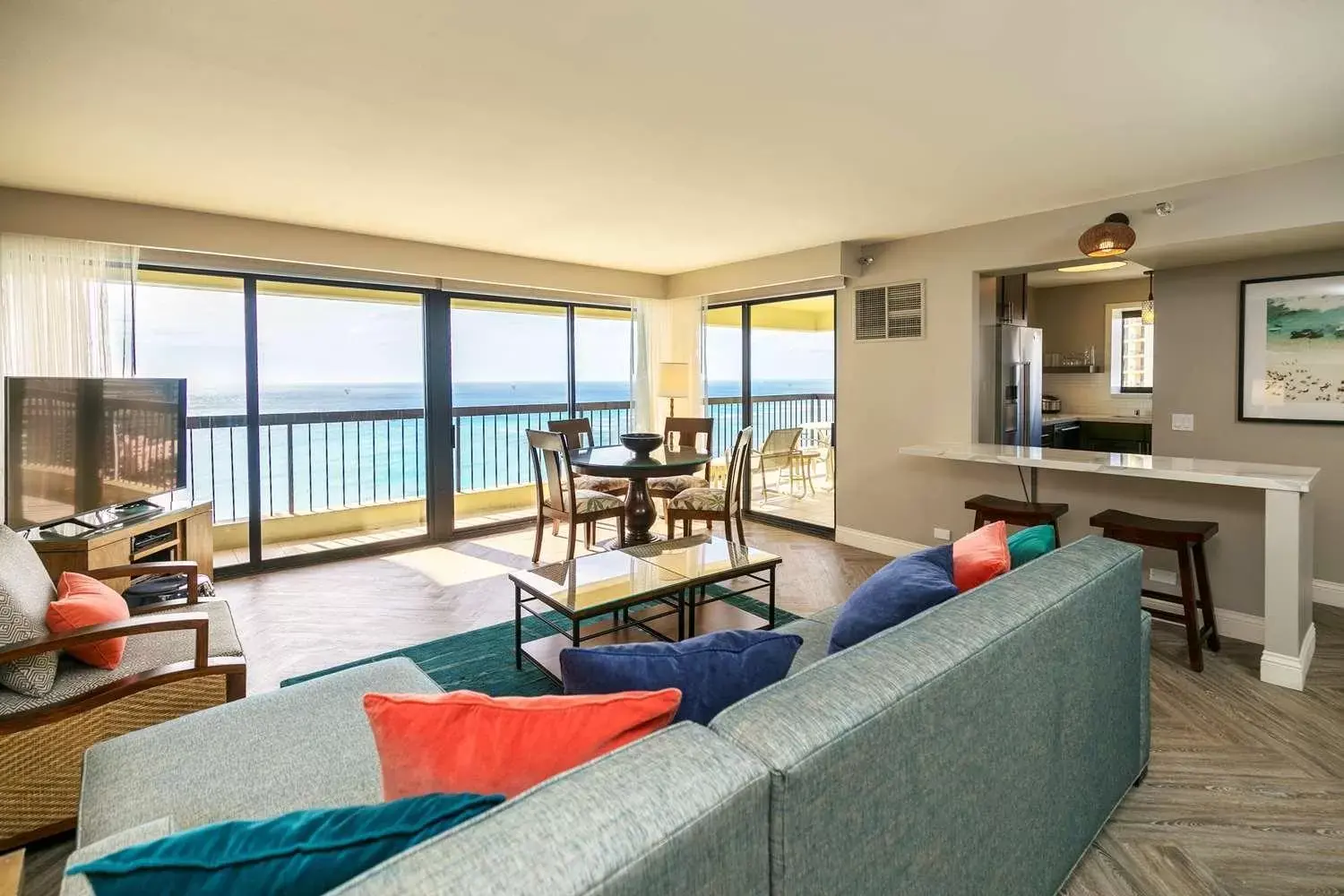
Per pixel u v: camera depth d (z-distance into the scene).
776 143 2.91
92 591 2.26
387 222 4.31
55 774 1.91
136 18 1.89
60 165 3.11
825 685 1.12
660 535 5.61
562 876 0.70
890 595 1.76
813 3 1.83
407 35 1.99
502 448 6.57
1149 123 2.69
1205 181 3.46
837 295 5.29
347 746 1.60
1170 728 2.52
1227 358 4.08
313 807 1.39
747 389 6.38
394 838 0.78
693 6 1.84
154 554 3.63
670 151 3.00
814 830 0.98
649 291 6.44
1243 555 3.26
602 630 3.23
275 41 2.02
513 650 3.26
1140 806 2.08
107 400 3.34
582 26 1.94
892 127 2.73
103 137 2.79
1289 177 3.21
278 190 3.57
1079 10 1.86
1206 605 3.15
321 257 4.48
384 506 5.72
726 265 5.90
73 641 1.93
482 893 0.67
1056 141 2.88
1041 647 1.52
